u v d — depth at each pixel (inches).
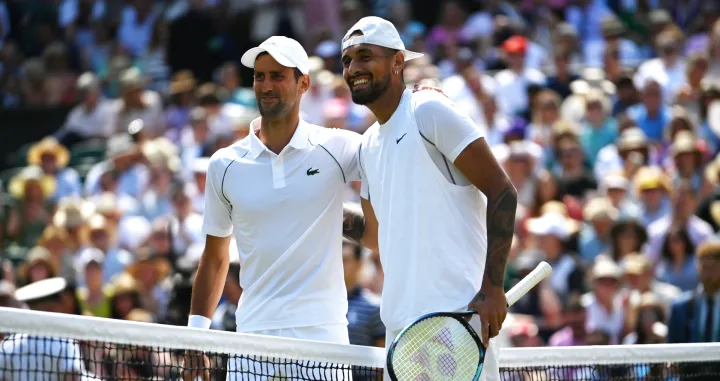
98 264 1376.7
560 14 2260.1
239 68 2273.6
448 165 618.5
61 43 2431.1
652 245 1396.4
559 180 1604.3
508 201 597.9
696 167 1537.9
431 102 614.5
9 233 1787.6
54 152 1910.7
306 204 693.3
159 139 1829.5
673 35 2113.7
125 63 2303.2
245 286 708.7
